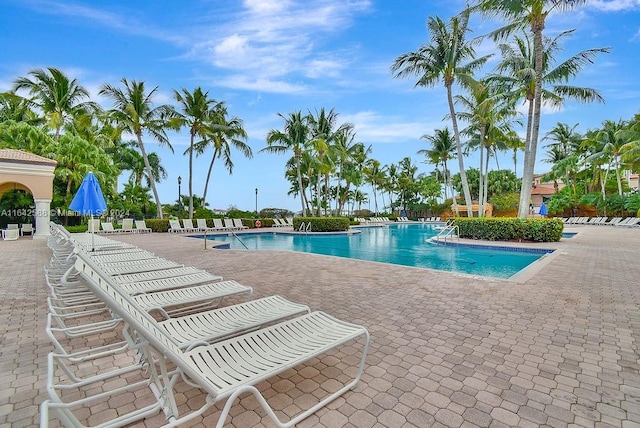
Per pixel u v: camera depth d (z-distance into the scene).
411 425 2.04
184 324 2.85
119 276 4.85
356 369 2.75
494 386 2.47
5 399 2.32
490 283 5.86
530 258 10.65
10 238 14.23
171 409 1.80
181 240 14.91
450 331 3.58
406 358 2.94
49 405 1.65
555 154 36.47
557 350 3.09
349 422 2.06
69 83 22.06
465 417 2.11
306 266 7.74
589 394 2.36
